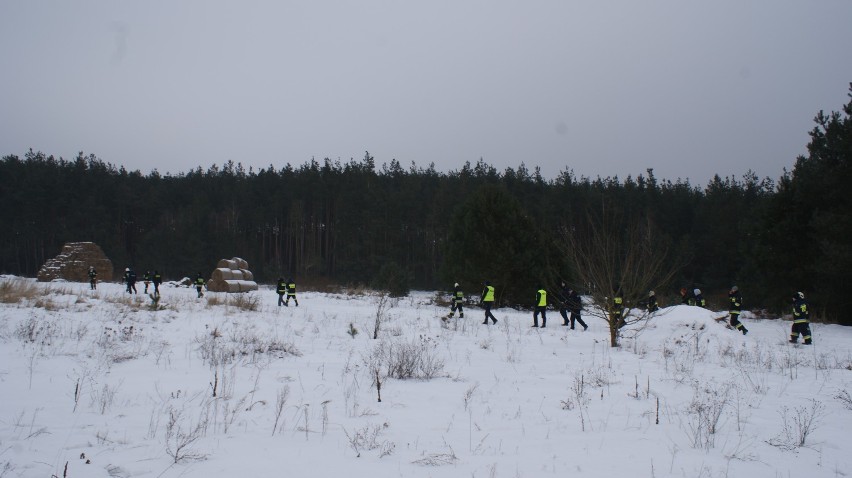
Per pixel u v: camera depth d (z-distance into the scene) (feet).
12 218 224.53
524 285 88.89
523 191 233.14
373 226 214.48
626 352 42.29
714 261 177.68
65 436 18.94
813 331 60.03
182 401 24.57
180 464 16.17
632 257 46.80
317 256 220.02
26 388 25.70
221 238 225.97
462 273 92.79
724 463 17.02
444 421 22.09
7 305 53.52
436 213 218.38
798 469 16.75
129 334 41.50
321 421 21.70
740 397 26.91
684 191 235.81
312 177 243.81
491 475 15.43
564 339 48.03
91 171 256.32
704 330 50.62
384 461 16.78
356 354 38.83
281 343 40.68
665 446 18.72
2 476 14.85
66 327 43.50
